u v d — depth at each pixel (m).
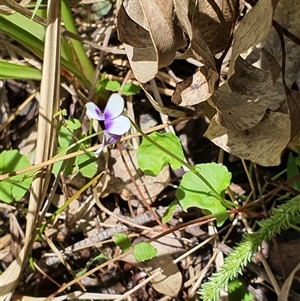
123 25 0.17
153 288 0.23
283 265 0.22
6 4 0.20
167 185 0.25
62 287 0.22
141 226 0.24
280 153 0.19
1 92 0.28
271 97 0.19
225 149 0.20
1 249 0.25
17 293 0.24
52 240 0.25
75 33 0.25
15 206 0.24
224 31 0.17
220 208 0.20
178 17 0.16
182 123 0.26
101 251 0.24
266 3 0.15
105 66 0.28
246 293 0.22
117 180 0.25
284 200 0.23
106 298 0.23
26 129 0.28
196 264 0.24
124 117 0.18
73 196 0.23
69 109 0.27
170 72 0.27
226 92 0.19
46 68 0.20
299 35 0.20
